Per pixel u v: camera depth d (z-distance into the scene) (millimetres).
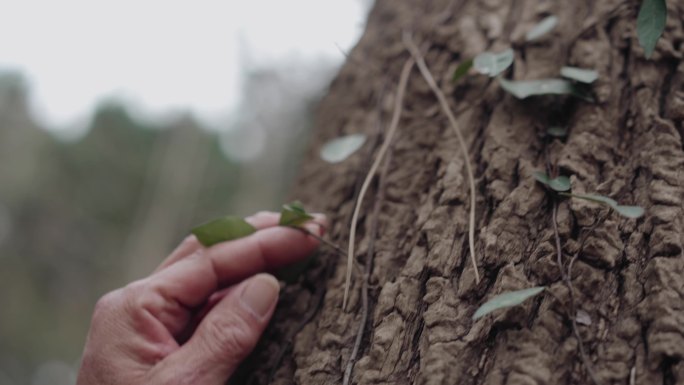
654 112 446
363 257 464
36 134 5109
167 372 428
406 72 527
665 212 410
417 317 421
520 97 459
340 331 440
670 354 377
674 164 424
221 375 432
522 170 446
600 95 459
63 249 4652
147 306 444
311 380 428
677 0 477
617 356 385
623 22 481
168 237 4910
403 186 485
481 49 519
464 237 437
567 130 457
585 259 407
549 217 427
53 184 4914
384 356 414
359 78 583
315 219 472
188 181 5219
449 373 395
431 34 551
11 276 4320
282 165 3176
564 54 489
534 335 393
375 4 651
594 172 437
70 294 4551
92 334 446
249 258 463
